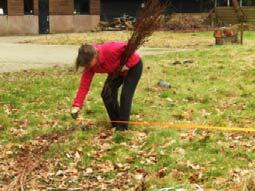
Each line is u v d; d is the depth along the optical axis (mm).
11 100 11164
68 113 9984
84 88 8047
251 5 45688
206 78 13633
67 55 21953
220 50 18969
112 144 8078
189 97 11414
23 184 6605
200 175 6680
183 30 36500
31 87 12570
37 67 17531
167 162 7195
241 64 15555
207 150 7664
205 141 8086
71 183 6668
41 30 38656
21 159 7504
